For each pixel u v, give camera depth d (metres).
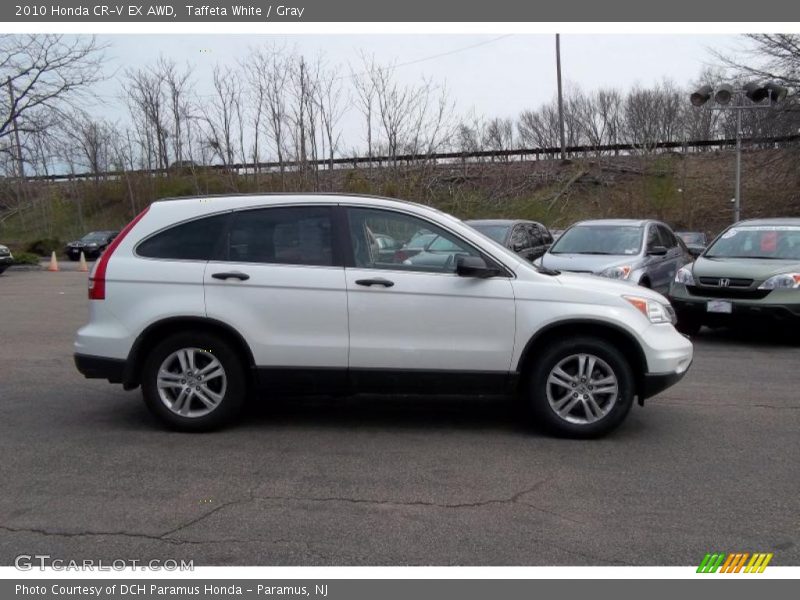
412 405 6.75
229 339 5.75
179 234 5.79
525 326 5.60
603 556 3.87
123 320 5.67
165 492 4.65
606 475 4.98
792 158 28.08
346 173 31.67
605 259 11.38
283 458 5.29
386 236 5.79
